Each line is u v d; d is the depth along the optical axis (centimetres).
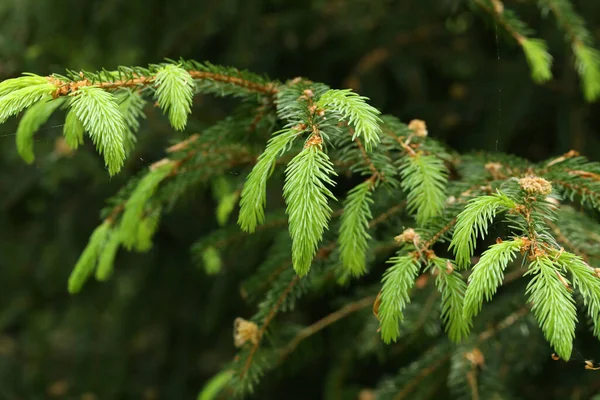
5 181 161
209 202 173
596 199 102
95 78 99
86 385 182
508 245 96
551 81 150
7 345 189
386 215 107
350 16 170
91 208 172
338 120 100
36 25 151
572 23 115
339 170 108
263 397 175
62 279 186
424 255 99
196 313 186
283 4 174
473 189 104
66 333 205
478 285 94
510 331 112
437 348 113
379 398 112
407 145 104
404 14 165
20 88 97
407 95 166
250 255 153
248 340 106
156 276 184
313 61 176
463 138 156
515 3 138
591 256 103
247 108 106
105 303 195
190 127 119
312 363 176
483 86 157
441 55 166
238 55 163
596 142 145
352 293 150
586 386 120
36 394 176
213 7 152
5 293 189
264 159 97
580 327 113
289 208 95
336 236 107
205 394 114
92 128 96
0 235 183
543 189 98
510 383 118
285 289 106
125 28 155
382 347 117
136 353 190
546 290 94
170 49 153
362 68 163
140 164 143
